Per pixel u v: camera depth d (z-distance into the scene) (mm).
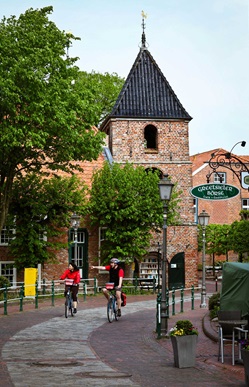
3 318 22094
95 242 38469
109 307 21234
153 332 18531
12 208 34031
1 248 36188
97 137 28594
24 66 25297
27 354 13867
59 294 33562
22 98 25719
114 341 16500
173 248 41344
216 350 14789
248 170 20078
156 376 11539
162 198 18500
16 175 34062
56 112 25953
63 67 27578
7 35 26594
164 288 17703
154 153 41688
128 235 36500
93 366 12445
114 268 22156
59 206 35062
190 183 41844
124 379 11102
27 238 34125
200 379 11273
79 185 35938
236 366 12570
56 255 37438
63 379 10914
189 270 41469
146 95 42469
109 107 52219
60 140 28281
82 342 16078
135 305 28750
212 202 61062
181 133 42094
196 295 36438
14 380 10703
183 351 12555
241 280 14727
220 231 55375
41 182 35938
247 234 48375
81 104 27734
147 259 41031
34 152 28516
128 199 36156
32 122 26328
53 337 17000
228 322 13164
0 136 25672
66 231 37594
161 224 37188
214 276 56625
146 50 44094
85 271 38219
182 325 12812
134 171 37188
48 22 28141
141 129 41688
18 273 36156
